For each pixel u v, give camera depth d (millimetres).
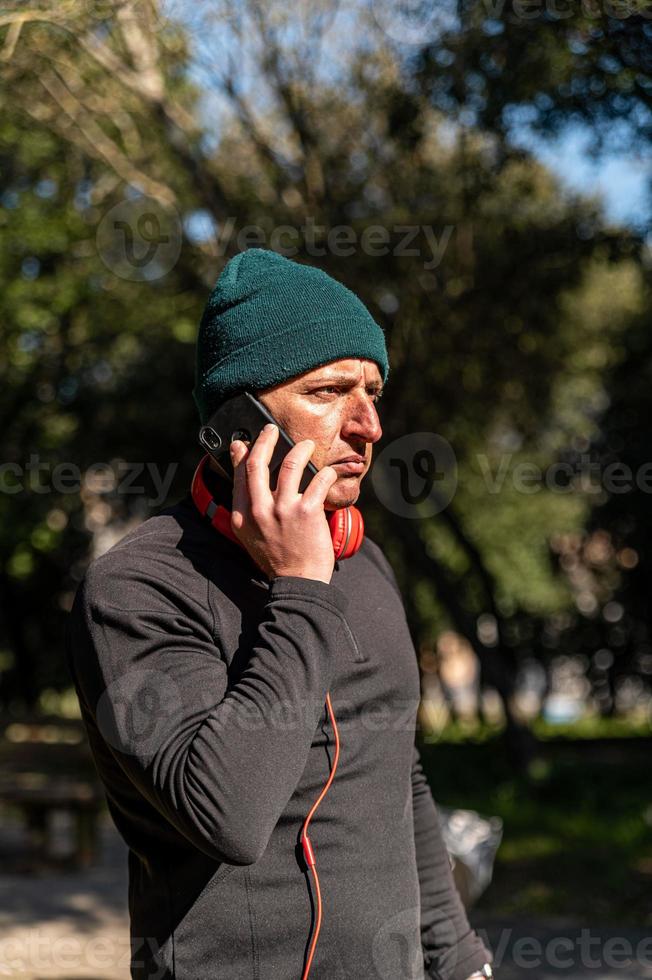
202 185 10898
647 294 14500
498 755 16438
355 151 11406
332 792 1792
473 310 12586
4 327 13086
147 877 1825
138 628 1726
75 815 9539
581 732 23609
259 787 1563
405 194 11453
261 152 11516
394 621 2041
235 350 1901
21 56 8734
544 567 24688
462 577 23172
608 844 9945
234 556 1848
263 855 1731
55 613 21500
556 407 17344
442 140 10672
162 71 10172
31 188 12266
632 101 6848
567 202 11969
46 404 14508
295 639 1654
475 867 3754
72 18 7254
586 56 6438
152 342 14367
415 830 2197
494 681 15180
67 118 10867
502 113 7750
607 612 25562
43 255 12805
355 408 1913
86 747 10727
